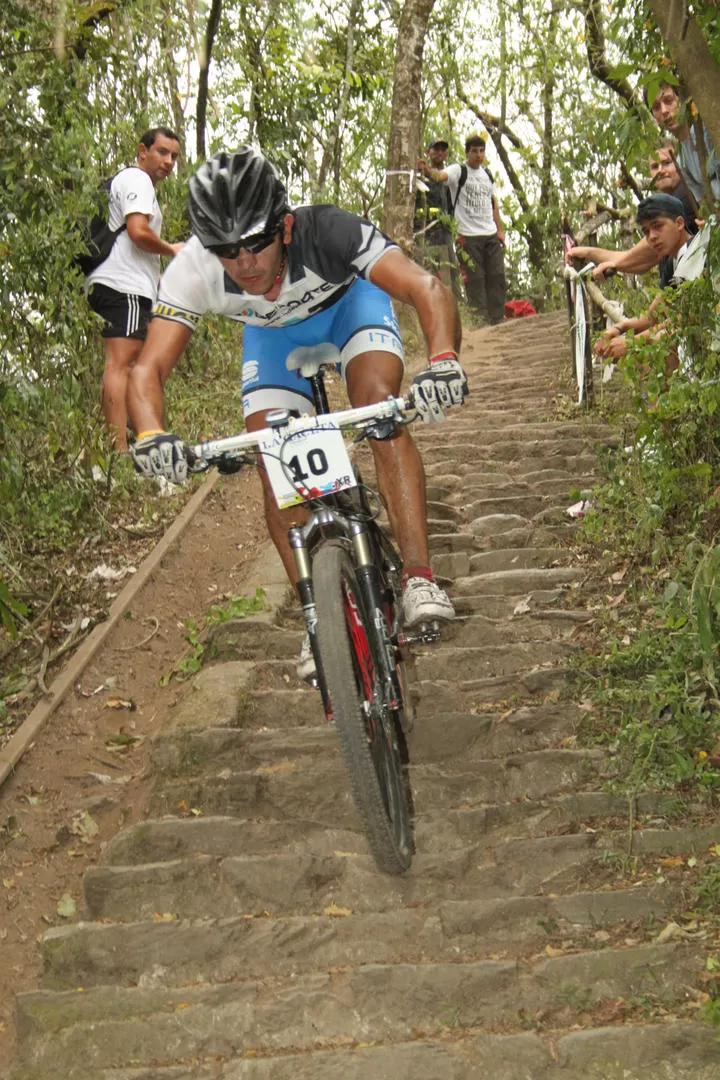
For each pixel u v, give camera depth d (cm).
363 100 998
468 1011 260
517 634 412
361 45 1011
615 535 464
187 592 493
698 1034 241
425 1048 248
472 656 396
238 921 289
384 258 301
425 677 393
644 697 353
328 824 328
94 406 577
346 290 330
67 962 285
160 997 270
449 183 1109
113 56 604
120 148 668
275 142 908
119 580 498
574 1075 238
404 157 931
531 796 333
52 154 480
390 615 323
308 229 305
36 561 498
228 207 276
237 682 392
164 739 362
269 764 354
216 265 310
